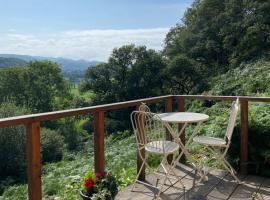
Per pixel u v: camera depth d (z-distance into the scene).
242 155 4.09
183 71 26.19
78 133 25.25
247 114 4.02
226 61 25.97
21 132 15.66
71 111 2.92
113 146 9.29
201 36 28.42
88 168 6.71
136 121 3.60
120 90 30.03
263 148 4.04
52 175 7.36
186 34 30.59
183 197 3.40
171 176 4.04
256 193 3.49
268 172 4.01
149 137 3.54
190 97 4.36
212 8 29.22
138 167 3.93
